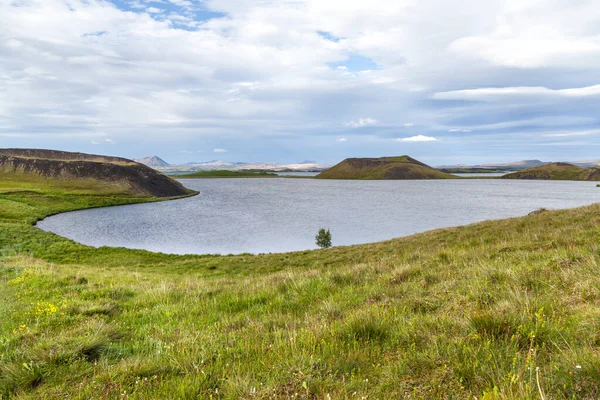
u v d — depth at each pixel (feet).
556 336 12.92
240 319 22.90
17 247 151.33
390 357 13.82
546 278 20.99
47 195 433.48
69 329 23.06
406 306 20.39
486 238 65.57
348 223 288.92
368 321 17.11
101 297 35.96
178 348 16.90
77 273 61.36
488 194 596.29
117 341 19.76
